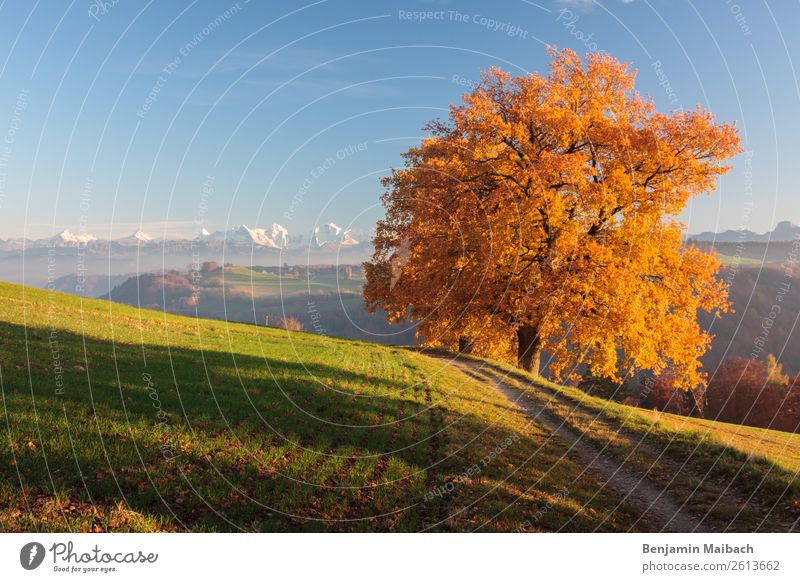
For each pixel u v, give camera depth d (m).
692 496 13.12
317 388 20.78
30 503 9.02
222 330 39.88
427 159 35.88
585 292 29.86
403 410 19.38
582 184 29.17
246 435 13.81
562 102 31.38
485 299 32.44
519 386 28.52
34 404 13.06
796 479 13.05
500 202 31.06
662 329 31.19
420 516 10.84
